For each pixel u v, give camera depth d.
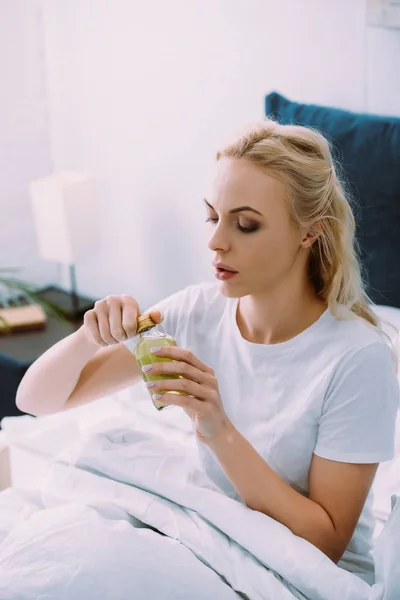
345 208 1.47
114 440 1.66
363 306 1.54
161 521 1.44
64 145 3.34
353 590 1.30
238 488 1.41
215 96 2.73
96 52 3.05
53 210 3.10
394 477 1.80
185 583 1.31
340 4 2.38
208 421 1.35
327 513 1.43
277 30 2.53
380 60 2.35
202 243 2.94
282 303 1.48
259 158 1.37
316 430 1.47
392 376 1.44
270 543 1.35
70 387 1.62
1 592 1.30
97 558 1.33
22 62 3.29
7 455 1.94
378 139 2.30
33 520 1.44
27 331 3.17
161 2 2.78
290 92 2.55
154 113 2.93
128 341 1.60
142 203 3.08
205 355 1.60
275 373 1.50
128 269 3.24
